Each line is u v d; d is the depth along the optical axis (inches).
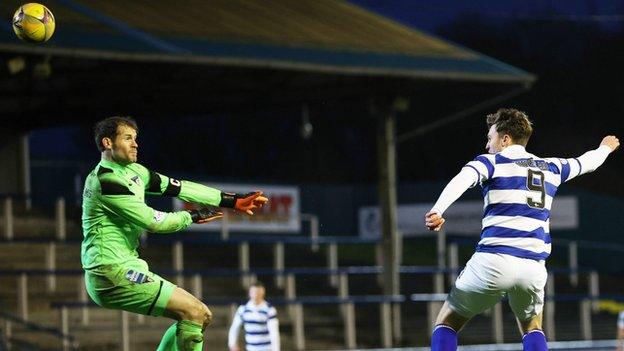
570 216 2260.1
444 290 1659.7
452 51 1338.6
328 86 1307.8
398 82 1305.4
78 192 1549.0
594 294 1589.6
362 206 2177.7
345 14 1400.1
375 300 1268.5
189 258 1465.3
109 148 492.7
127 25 1124.5
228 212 1758.1
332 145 3004.4
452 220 2180.1
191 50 1099.3
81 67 1122.7
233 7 1299.2
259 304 966.4
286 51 1178.0
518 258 491.5
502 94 1320.1
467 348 1299.2
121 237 494.6
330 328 1348.4
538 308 512.1
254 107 1396.4
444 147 2999.5
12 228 1350.9
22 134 1473.9
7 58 1027.9
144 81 1208.8
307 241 1455.5
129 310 500.7
